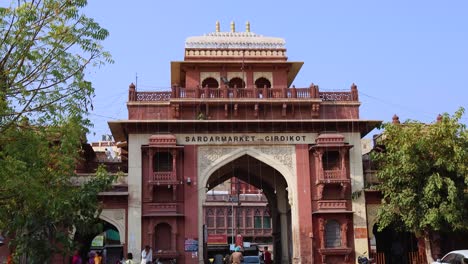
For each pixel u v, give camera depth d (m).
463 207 15.02
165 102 18.25
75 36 8.16
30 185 7.94
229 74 19.80
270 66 19.91
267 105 18.28
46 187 8.74
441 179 14.81
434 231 16.05
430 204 15.25
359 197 17.73
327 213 17.42
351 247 17.38
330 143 17.69
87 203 8.93
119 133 19.47
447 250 17.23
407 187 15.52
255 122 17.95
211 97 18.23
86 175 17.00
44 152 8.79
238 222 38.75
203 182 17.66
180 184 17.48
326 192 17.78
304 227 17.48
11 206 8.57
